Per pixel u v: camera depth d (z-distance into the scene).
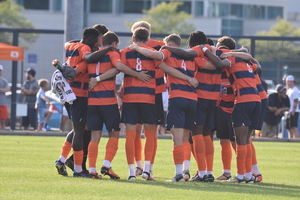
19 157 38.78
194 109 29.75
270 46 66.25
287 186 29.67
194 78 29.64
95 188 26.03
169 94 29.77
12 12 172.62
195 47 30.09
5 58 61.97
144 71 29.61
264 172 35.69
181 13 178.62
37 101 64.00
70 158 31.58
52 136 59.44
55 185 26.73
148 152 30.36
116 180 29.11
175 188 26.78
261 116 32.41
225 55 30.45
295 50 65.94
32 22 189.62
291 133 62.50
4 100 64.12
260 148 51.28
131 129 29.88
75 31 63.34
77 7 63.09
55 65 29.47
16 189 25.42
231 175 34.00
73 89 30.11
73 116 30.20
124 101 30.02
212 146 31.34
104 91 29.50
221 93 32.41
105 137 60.00
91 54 29.30
